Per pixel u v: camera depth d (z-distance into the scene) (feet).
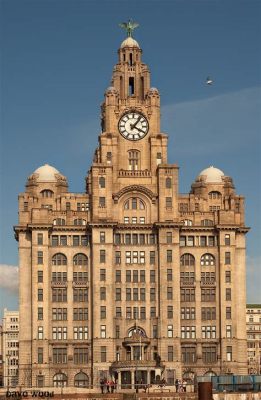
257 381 536.42
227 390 527.81
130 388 627.46
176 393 540.11
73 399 536.01
